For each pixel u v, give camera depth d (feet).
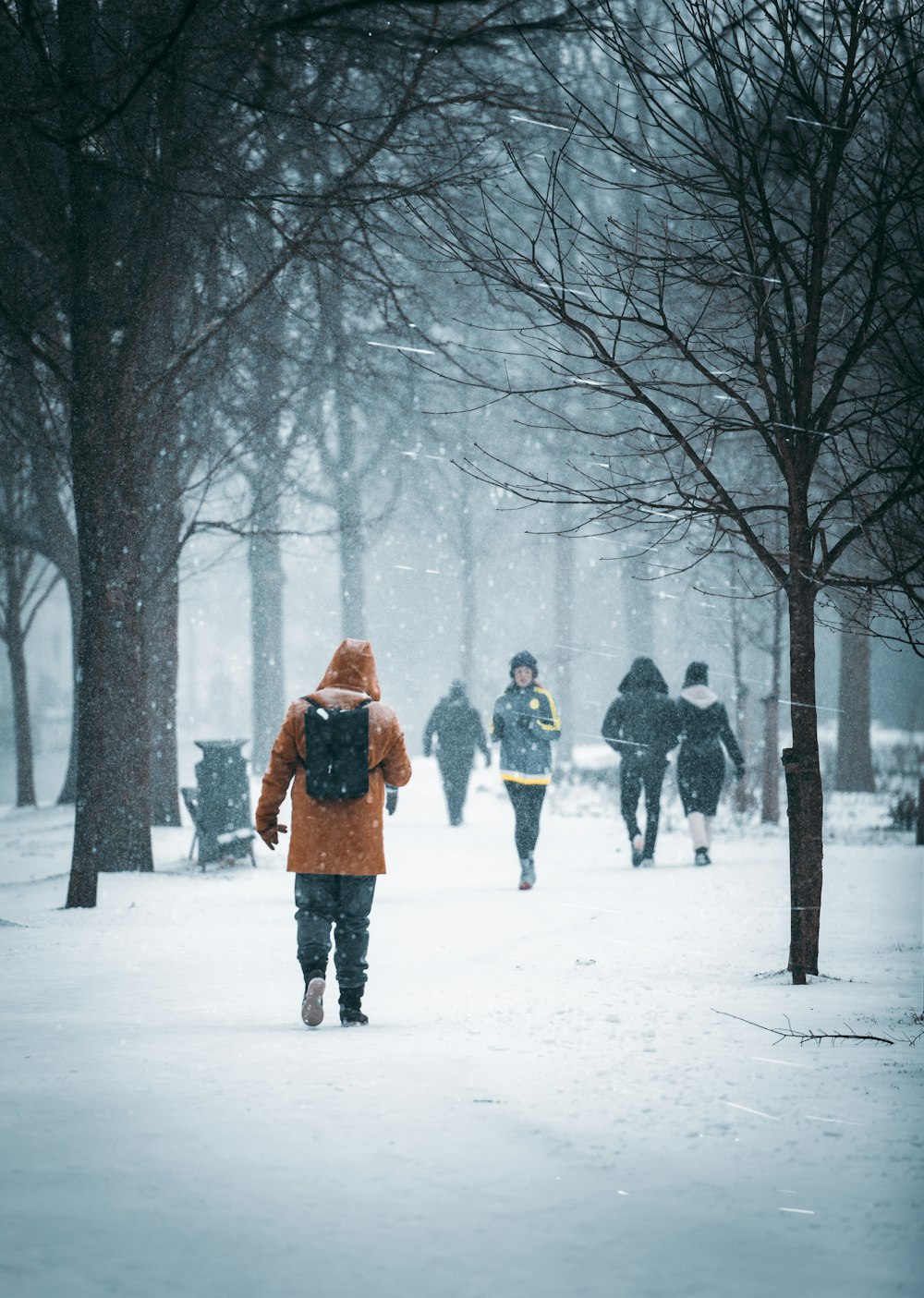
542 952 52.37
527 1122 26.73
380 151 59.26
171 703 115.85
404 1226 20.84
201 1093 29.01
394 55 53.72
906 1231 20.52
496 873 85.61
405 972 48.32
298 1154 24.48
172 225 68.49
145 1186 22.62
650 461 62.80
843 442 57.11
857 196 44.50
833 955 51.90
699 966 48.65
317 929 38.58
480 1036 35.86
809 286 43.73
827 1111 27.63
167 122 61.16
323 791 38.68
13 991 44.39
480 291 67.41
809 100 42.37
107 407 69.77
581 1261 19.44
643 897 71.05
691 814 88.48
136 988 45.27
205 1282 18.57
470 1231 20.62
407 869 88.02
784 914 63.62
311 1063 32.14
